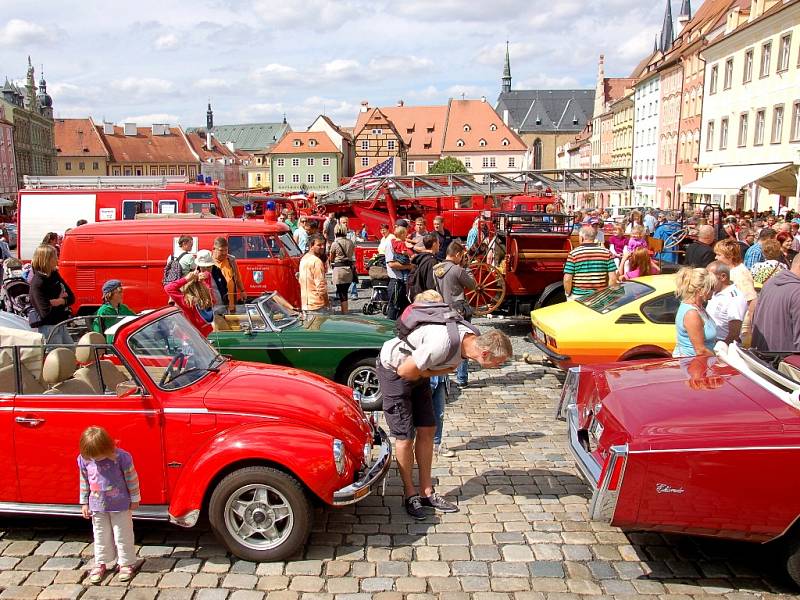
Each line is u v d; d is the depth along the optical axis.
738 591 4.57
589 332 8.68
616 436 4.59
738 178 28.67
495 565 4.88
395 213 25.05
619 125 85.94
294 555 4.98
